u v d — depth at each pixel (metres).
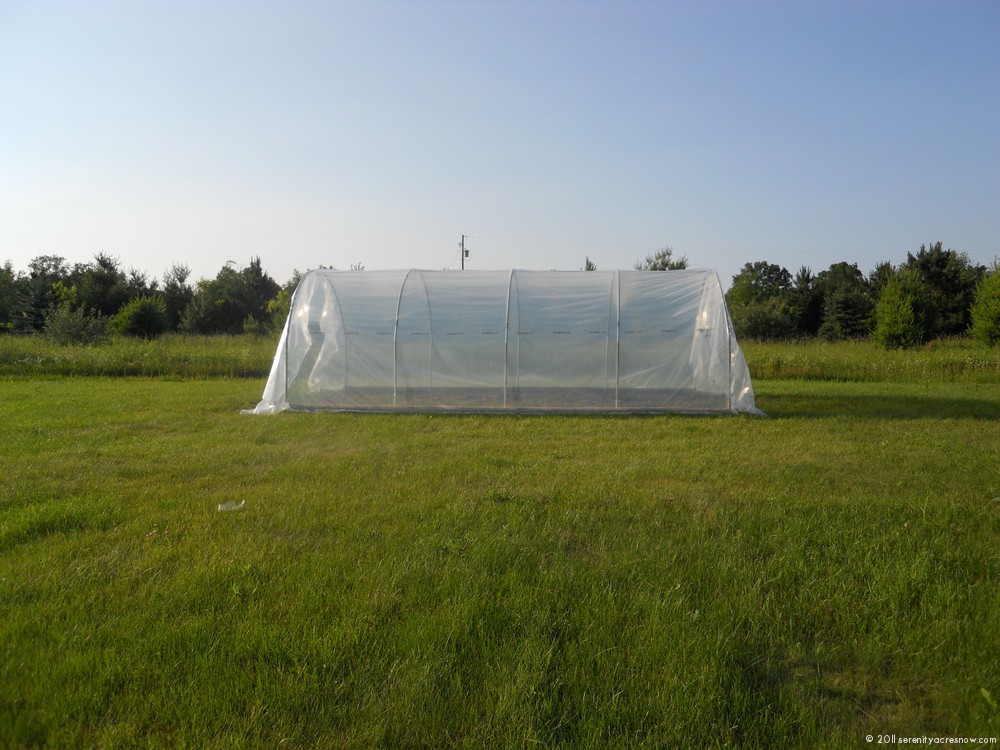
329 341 13.91
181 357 22.36
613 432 10.67
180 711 3.05
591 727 2.99
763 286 66.62
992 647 3.65
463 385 13.68
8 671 3.33
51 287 43.38
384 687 3.27
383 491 6.67
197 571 4.51
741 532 5.39
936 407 13.72
